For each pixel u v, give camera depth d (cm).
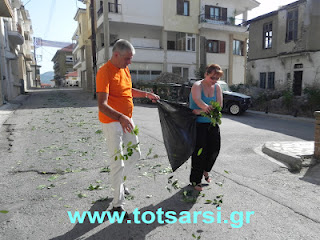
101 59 2311
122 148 285
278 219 286
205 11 2458
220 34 2547
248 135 764
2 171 439
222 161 494
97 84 267
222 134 773
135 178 404
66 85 6216
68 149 573
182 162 348
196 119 345
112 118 256
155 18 2244
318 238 251
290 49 1688
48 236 256
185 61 2386
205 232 262
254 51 2062
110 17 2072
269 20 1891
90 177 410
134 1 2148
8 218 288
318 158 485
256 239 250
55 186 376
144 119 1007
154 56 2256
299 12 1595
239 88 1858
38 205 318
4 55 1653
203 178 406
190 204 321
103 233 261
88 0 2722
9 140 659
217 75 335
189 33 2405
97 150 564
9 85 1866
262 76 2008
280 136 762
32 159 503
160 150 563
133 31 2352
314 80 1566
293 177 419
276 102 1520
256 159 509
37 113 1134
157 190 361
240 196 342
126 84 296
